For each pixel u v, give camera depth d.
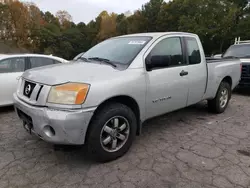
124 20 53.69
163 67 3.40
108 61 3.27
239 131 3.95
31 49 47.94
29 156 3.03
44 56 5.80
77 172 2.67
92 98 2.50
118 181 2.49
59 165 2.82
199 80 4.04
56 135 2.43
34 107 2.56
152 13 40.97
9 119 4.51
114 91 2.69
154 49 3.35
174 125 4.25
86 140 2.69
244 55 7.74
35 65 5.54
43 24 55.34
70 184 2.44
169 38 3.63
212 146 3.35
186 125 4.25
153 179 2.53
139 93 3.01
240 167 2.78
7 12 43.31
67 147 3.28
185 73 3.71
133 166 2.79
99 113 2.69
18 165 2.80
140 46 3.32
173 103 3.63
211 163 2.87
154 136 3.72
